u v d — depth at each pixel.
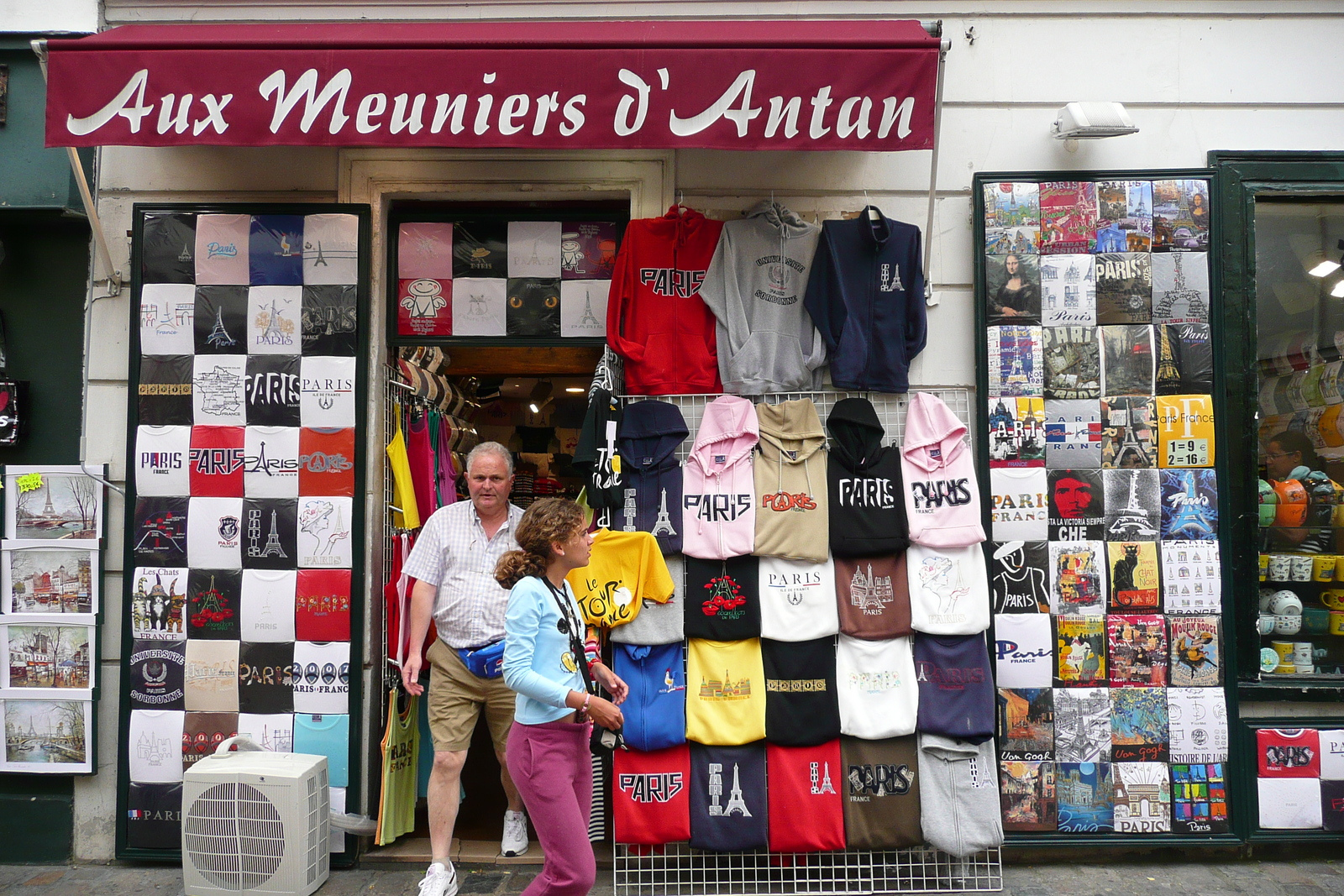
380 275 3.80
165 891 3.43
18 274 3.86
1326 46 3.83
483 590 3.36
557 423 5.86
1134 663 3.62
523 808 3.66
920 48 3.09
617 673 3.47
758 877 3.56
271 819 3.26
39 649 3.74
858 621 3.46
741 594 3.47
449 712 3.34
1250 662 3.68
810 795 3.43
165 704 3.66
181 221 3.75
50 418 3.83
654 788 3.44
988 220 3.71
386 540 3.85
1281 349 3.85
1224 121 3.81
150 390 3.72
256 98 3.13
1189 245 3.70
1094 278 3.70
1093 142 3.82
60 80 3.14
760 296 3.68
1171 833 3.58
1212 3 3.82
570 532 2.61
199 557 3.69
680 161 3.82
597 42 3.12
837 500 3.52
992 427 3.67
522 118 3.13
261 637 3.66
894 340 3.64
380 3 3.87
